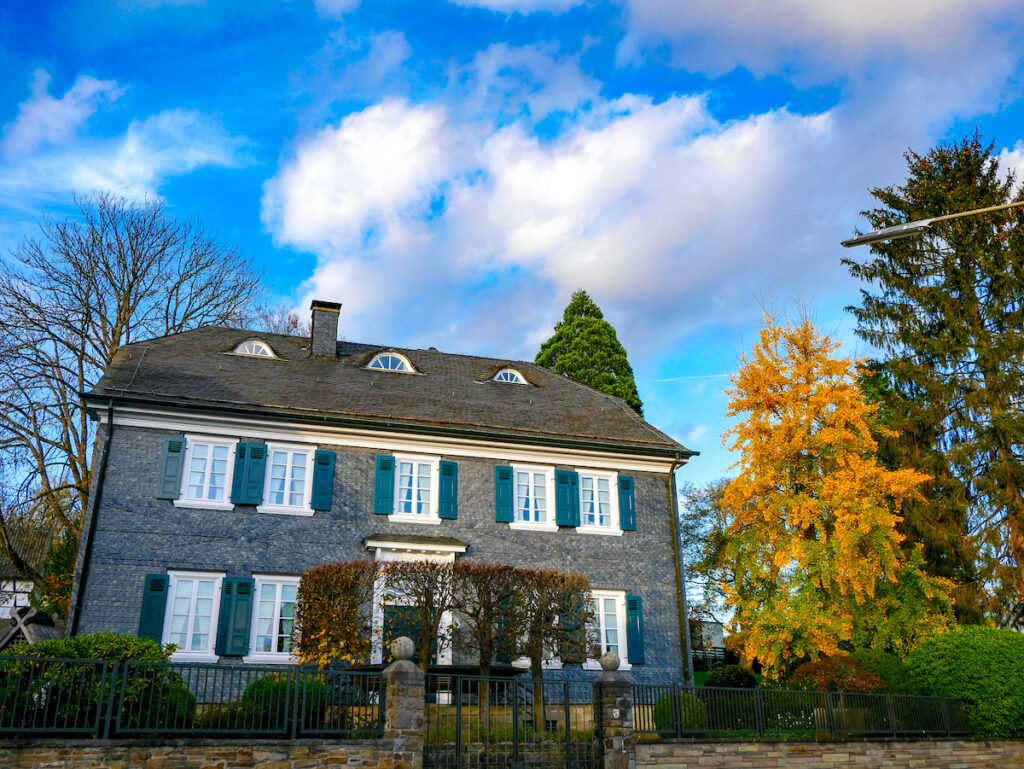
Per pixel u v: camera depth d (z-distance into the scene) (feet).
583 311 140.46
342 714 41.42
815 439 77.25
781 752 51.62
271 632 64.95
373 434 73.05
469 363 95.14
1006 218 94.12
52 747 34.73
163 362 75.05
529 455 78.28
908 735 57.77
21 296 84.74
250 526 67.10
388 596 56.44
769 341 82.17
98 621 61.05
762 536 78.69
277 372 79.10
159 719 37.11
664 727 49.39
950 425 90.99
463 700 61.62
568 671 71.56
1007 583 82.07
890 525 74.54
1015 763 60.49
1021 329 90.43
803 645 72.38
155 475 65.82
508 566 58.13
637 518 79.92
